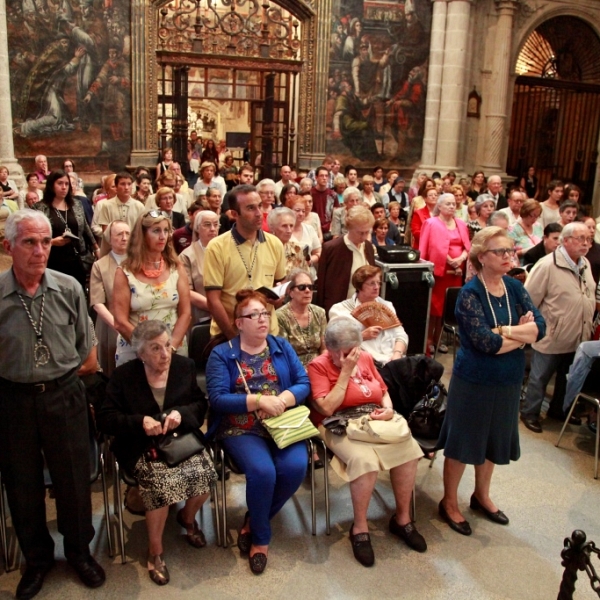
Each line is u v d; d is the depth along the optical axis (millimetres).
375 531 4160
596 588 3010
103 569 3695
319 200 9375
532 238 7363
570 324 5438
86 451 3549
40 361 3303
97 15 12531
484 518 4359
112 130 13094
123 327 4262
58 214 6438
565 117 17453
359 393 4195
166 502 3562
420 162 15711
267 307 4145
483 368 3902
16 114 11953
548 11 15805
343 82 14648
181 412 3785
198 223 5508
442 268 7039
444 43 15039
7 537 3971
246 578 3689
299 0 13961
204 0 16031
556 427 5754
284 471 3820
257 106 15461
